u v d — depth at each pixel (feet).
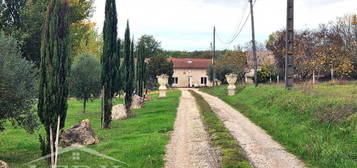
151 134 52.16
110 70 65.26
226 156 35.73
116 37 66.74
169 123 63.16
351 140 37.06
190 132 53.72
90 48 153.28
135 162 35.58
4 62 38.19
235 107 90.43
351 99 48.78
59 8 37.55
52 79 36.76
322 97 56.29
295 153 38.73
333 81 96.22
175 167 33.81
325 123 44.65
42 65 37.11
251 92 105.19
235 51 193.57
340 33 135.23
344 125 41.29
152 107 102.01
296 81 124.06
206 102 107.24
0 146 48.11
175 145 43.93
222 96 130.41
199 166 33.88
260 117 65.16
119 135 54.95
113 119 78.02
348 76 119.14
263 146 42.29
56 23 37.22
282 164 34.22
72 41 137.18
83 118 81.92
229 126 58.08
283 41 150.10
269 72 159.53
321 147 37.09
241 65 187.62
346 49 127.13
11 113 39.58
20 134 57.82
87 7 142.20
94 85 92.63
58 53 37.24
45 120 36.91
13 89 38.52
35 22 115.55
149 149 40.57
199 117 72.90
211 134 50.19
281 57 150.30
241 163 33.09
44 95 36.78
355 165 30.91
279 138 46.85
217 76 206.49
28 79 40.96
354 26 134.21
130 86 86.07
